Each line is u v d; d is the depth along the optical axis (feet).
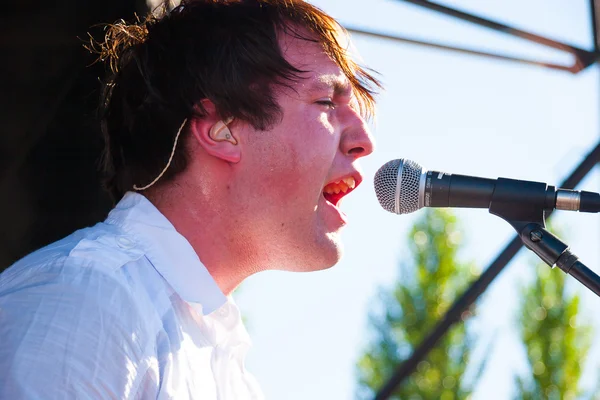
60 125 12.02
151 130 8.64
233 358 8.59
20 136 12.02
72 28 11.75
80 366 7.00
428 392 66.33
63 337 7.06
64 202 12.03
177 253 8.07
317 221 8.58
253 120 8.44
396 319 69.15
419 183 9.41
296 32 8.77
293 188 8.43
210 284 8.07
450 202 9.41
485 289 14.90
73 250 7.59
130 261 7.80
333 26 8.99
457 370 67.31
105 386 7.06
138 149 8.69
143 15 11.25
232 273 8.63
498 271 14.88
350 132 8.75
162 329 7.57
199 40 8.71
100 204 11.97
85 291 7.28
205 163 8.48
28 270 7.48
